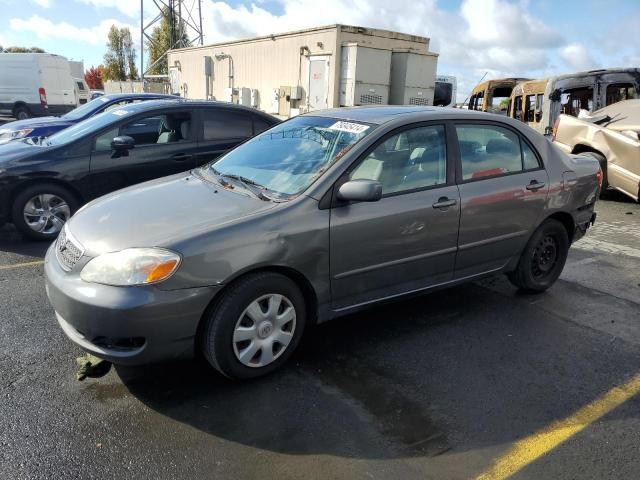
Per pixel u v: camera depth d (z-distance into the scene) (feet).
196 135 22.21
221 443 8.79
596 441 9.10
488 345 12.46
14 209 19.30
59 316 10.23
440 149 12.73
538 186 14.29
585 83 36.63
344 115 13.24
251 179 12.21
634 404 10.24
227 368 10.11
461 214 12.77
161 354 9.48
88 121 22.38
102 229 10.23
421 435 9.13
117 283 9.15
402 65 45.88
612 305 15.14
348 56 44.55
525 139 14.43
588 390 10.69
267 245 10.07
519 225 14.14
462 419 9.61
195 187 12.24
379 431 9.20
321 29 46.11
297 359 11.54
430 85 47.70
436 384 10.73
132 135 21.09
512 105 45.39
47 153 19.63
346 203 11.05
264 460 8.43
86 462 8.27
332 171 11.09
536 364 11.66
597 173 16.14
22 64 73.67
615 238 22.74
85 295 9.25
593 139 30.40
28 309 13.73
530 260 14.90
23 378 10.55
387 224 11.55
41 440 8.75
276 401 9.99
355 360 11.59
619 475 8.29
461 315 14.11
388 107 13.89
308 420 9.45
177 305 9.31
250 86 57.72
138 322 9.07
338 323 13.39
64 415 9.41
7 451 8.46
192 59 70.79
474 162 13.29
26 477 7.93
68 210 20.24
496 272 14.32
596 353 12.23
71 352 11.62
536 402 10.21
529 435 9.21
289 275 10.73
